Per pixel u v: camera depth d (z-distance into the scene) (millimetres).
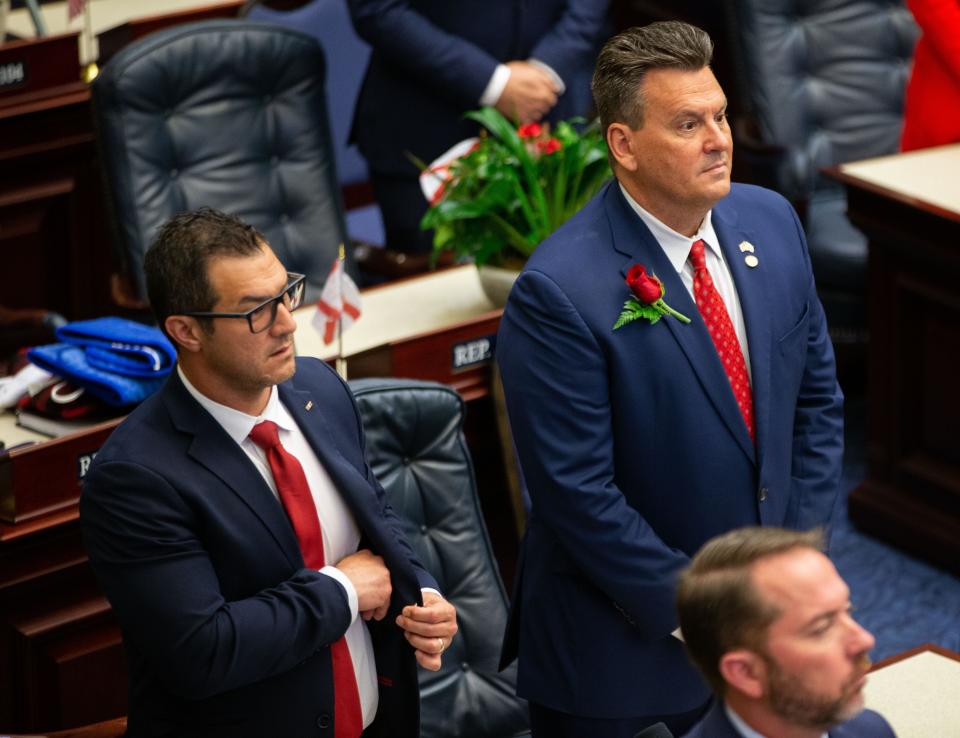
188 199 14938
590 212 9938
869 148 19969
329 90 19125
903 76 20094
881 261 16297
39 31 17219
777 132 19609
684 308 9648
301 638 8453
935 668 10156
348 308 12141
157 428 8438
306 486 8773
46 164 17406
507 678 11453
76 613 11625
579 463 9508
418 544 11445
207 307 8227
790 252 10227
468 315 13547
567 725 10141
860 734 7594
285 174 15445
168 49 14742
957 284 15492
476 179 13016
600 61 9492
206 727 8711
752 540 6586
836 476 10305
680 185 9297
